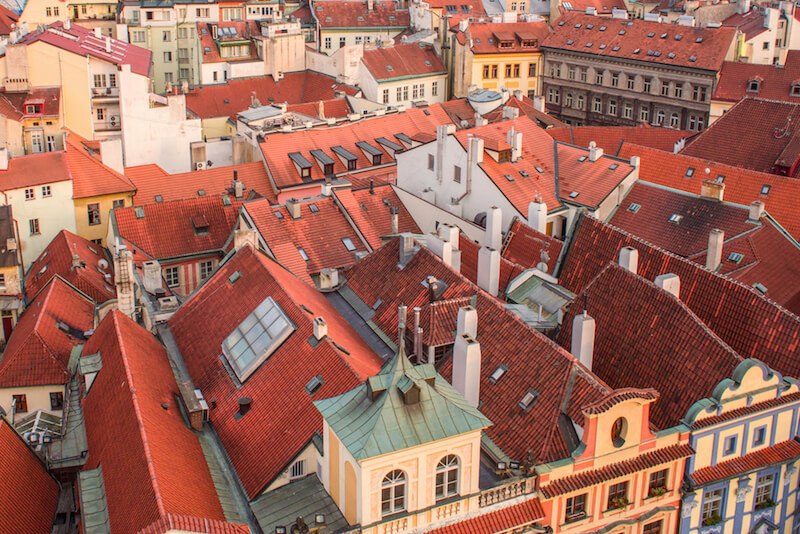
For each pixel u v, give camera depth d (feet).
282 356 219.20
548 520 182.50
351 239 333.01
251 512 187.62
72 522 201.36
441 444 170.40
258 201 333.62
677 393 204.64
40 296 310.65
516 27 613.11
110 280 343.46
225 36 589.73
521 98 522.06
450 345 227.61
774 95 495.00
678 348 209.36
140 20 600.80
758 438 203.10
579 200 347.56
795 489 211.20
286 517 183.93
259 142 426.92
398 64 581.12
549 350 201.77
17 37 485.56
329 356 208.13
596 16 599.57
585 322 213.66
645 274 247.70
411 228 348.18
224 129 540.11
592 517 186.91
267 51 576.20
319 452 189.26
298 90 575.38
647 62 545.44
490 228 293.64
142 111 456.45
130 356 220.43
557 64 603.26
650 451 189.57
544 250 279.90
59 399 270.46
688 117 536.42
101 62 452.76
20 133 421.59
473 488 176.76
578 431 187.42
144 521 165.17
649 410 203.10
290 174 417.08
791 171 387.96
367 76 565.94
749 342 221.25
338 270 294.25
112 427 203.82
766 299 222.89
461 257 290.15
